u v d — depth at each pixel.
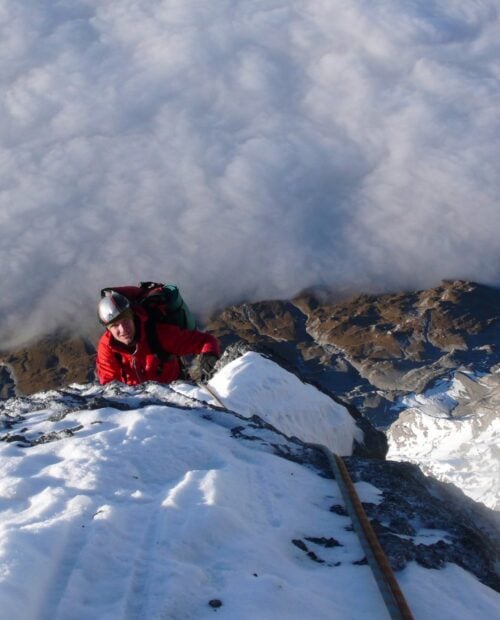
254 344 11.52
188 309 7.88
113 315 7.38
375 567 4.20
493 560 5.37
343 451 10.38
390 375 162.38
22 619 3.44
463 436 111.94
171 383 8.46
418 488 6.02
